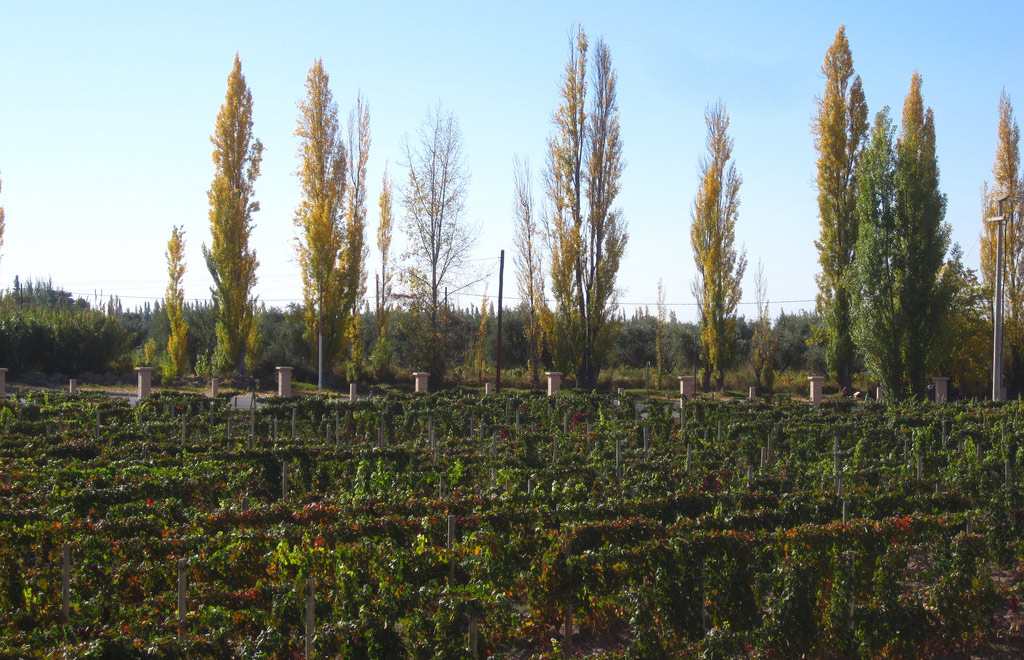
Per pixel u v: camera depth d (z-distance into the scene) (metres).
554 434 17.66
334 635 6.82
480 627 7.38
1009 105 36.62
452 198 41.50
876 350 28.28
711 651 7.19
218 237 38.66
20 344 39.50
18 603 7.80
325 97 38.09
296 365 43.72
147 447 14.92
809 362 50.88
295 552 8.12
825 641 7.89
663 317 47.88
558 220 37.94
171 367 37.28
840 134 36.56
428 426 19.77
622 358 52.62
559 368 38.69
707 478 13.05
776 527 10.27
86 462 13.55
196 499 12.02
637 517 9.55
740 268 40.62
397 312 42.94
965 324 35.50
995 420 20.92
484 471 14.11
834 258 36.75
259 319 43.00
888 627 7.82
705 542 8.23
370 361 47.47
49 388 35.25
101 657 6.18
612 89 37.84
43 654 6.22
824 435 18.25
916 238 27.72
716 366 40.41
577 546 8.85
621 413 22.58
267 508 10.24
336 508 10.14
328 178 38.38
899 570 8.56
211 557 8.25
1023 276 36.53
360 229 39.97
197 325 46.38
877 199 28.25
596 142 37.81
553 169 38.03
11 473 12.16
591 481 13.06
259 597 7.48
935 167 27.94
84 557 8.43
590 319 38.16
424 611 7.36
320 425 20.42
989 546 9.75
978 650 8.39
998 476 13.82
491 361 49.19
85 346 40.69
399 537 9.34
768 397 35.00
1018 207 36.50
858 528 8.84
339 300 39.03
